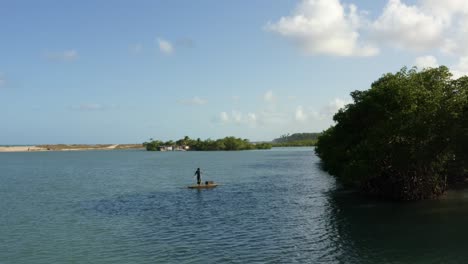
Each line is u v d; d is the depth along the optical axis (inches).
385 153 2284.7
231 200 2522.1
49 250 1407.5
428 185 2357.3
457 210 1994.3
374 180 2546.8
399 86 2236.7
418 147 2225.6
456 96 2187.5
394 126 2178.9
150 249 1401.3
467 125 2128.4
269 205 2303.2
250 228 1707.7
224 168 5654.5
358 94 2768.2
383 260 1258.0
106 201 2566.4
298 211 2092.8
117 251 1382.9
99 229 1727.4
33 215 2081.7
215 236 1574.8
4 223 1879.9
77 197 2783.0
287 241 1487.5
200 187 3233.3
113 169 5994.1
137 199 2642.7
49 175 4953.3
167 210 2191.2
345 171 2340.1
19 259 1312.7
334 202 2358.5
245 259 1278.3
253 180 3821.4
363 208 2132.1
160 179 4143.7
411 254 1312.7
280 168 5477.4
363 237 1529.3
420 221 1776.6
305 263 1235.2
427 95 2209.6
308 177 4065.0
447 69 2363.4
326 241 1482.5
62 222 1891.0
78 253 1368.1
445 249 1358.3
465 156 2343.8
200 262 1252.5
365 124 2573.8
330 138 3206.2
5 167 6894.7
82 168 6373.0
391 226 1696.6
